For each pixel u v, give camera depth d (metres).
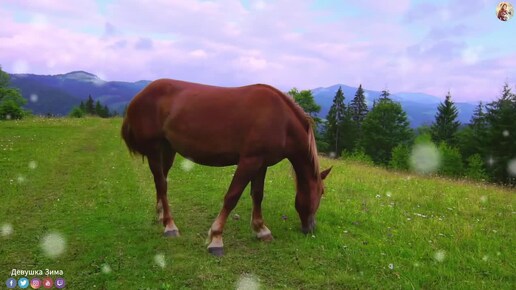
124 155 14.21
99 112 103.81
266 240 5.70
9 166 11.07
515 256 5.28
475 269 4.88
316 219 6.71
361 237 5.90
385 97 79.94
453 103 61.59
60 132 20.23
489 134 40.78
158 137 5.93
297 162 5.70
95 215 6.96
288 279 4.56
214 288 4.34
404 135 57.97
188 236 5.94
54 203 7.71
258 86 5.45
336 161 17.44
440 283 4.47
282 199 8.02
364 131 60.16
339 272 4.71
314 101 62.00
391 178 11.60
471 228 6.35
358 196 8.54
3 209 7.21
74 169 11.35
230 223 6.53
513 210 7.96
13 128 20.58
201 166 12.12
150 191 8.78
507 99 41.78
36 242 5.68
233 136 5.22
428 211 7.55
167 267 4.84
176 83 5.87
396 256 5.19
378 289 4.35
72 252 5.33
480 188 11.23
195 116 5.34
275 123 5.20
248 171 5.21
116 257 5.12
